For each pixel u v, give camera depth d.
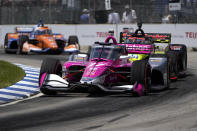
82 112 28.12
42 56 75.69
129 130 22.62
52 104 31.81
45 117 26.62
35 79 46.91
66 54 80.88
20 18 106.12
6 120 25.88
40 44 78.25
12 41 80.94
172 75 44.81
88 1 104.19
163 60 40.12
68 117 26.50
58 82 35.16
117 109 29.05
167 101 32.22
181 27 87.31
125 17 96.44
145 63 35.06
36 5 109.81
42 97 35.56
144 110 28.52
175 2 90.56
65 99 34.03
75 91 38.25
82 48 91.56
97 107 29.94
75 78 39.50
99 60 36.69
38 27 79.56
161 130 22.58
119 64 37.41
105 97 34.44
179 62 49.19
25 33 82.31
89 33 95.44
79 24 96.19
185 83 43.62
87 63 37.91
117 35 93.62
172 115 26.55
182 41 87.44
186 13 90.31
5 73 50.19
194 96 34.59
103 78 34.44
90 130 22.78
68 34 97.56
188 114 26.70
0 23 107.56
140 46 44.06
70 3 103.69
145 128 23.06
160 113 27.31
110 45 38.66
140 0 97.81
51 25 99.25
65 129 23.09
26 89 39.97
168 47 50.00
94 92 37.16
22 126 24.03
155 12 93.94
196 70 55.41
